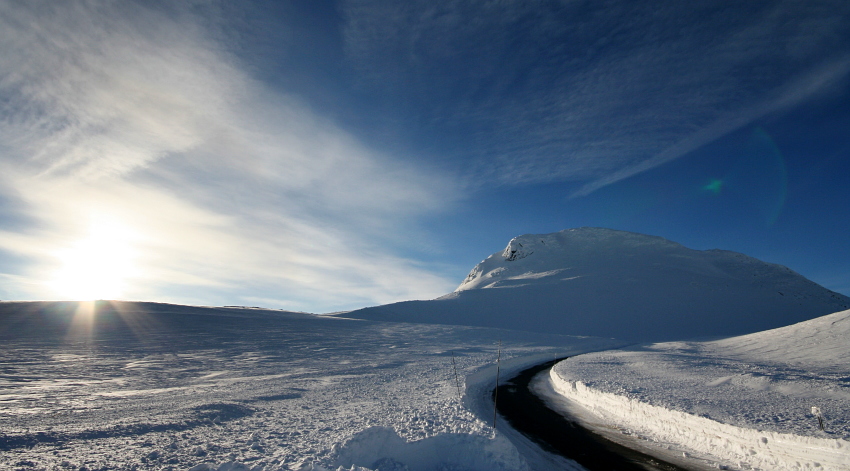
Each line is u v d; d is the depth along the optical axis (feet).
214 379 59.93
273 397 44.62
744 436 26.27
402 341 126.31
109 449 23.17
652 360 69.10
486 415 38.99
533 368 77.05
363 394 46.60
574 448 29.09
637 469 24.89
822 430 24.86
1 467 19.57
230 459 21.48
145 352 89.10
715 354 79.97
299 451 22.62
